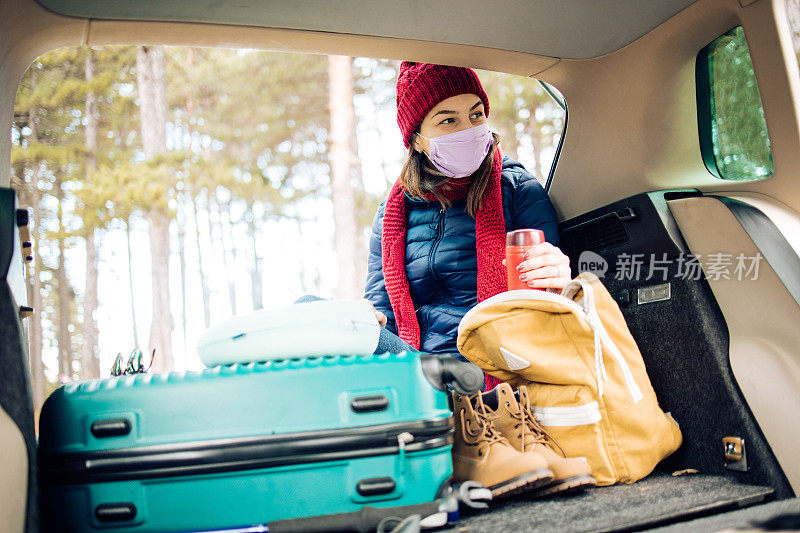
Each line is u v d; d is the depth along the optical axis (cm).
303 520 120
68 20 158
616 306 168
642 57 199
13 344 115
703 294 168
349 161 1439
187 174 1689
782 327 153
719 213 166
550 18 185
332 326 134
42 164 1683
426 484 128
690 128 195
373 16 175
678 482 157
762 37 166
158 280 1753
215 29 172
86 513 119
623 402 158
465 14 179
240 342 135
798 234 162
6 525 105
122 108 1858
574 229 213
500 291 209
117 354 153
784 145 166
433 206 230
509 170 232
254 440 121
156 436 120
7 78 154
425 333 221
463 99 214
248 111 1955
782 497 147
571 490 153
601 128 213
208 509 120
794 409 148
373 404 126
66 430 121
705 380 166
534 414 161
